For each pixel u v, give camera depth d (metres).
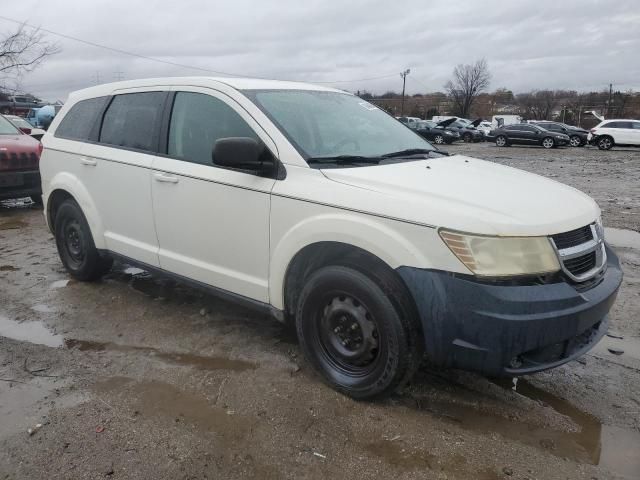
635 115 74.44
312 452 2.84
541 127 32.69
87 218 4.86
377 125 4.27
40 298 4.93
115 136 4.62
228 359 3.79
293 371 3.62
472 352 2.82
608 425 3.09
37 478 2.65
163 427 3.03
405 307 2.97
